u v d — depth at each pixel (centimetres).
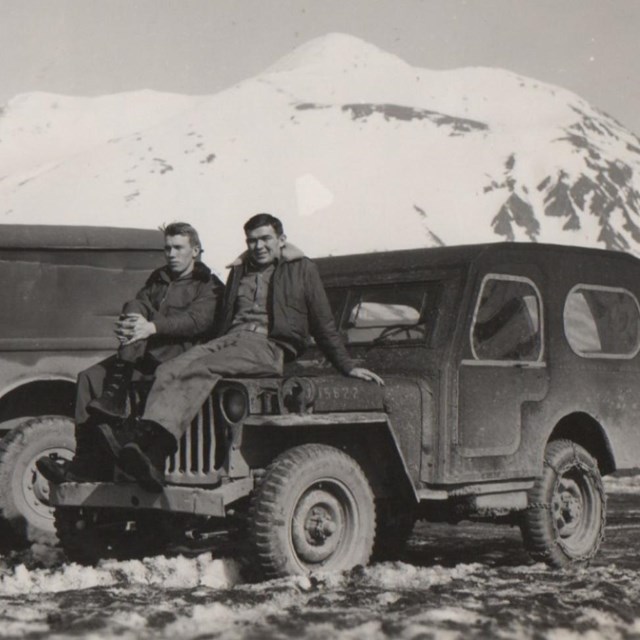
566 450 891
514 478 845
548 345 883
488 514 837
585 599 673
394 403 788
